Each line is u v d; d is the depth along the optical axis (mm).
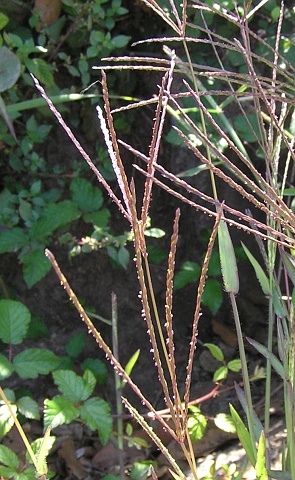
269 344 358
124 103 627
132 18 610
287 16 558
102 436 445
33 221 570
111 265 640
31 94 596
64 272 632
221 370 482
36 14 571
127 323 657
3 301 489
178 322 678
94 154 630
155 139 265
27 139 584
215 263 604
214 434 551
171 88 589
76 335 628
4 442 555
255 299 666
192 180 617
